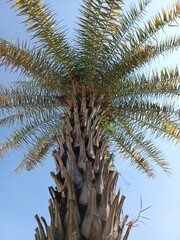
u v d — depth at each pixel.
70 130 7.51
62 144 7.39
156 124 9.22
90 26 8.00
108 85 8.69
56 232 5.59
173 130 9.20
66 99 8.84
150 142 9.92
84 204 5.92
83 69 8.70
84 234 5.50
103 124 8.57
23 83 9.05
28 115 9.29
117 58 8.62
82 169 6.70
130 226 5.70
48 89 8.99
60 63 8.57
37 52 8.30
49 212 6.02
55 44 8.24
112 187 6.23
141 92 8.86
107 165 6.79
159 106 8.98
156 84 8.70
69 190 5.99
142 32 8.45
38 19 7.81
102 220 5.71
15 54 8.15
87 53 8.45
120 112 9.23
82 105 7.88
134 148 10.10
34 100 9.08
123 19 8.52
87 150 7.10
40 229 5.65
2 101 8.84
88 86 8.48
